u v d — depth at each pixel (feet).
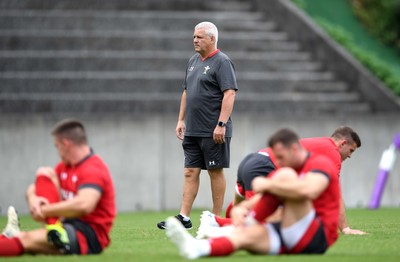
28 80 246.88
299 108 255.50
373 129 216.95
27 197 79.20
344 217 109.29
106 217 80.18
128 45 264.72
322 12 333.01
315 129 213.66
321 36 272.31
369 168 216.74
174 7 286.66
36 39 261.03
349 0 344.08
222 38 270.87
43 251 80.07
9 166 200.03
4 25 266.16
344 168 215.51
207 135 117.08
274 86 259.80
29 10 275.59
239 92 257.14
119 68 256.52
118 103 245.24
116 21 273.13
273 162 105.29
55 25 269.44
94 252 80.02
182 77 254.06
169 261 76.43
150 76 252.62
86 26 271.28
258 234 77.30
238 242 76.64
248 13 286.87
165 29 275.18
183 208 118.83
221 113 115.85
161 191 205.16
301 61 270.26
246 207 81.35
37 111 240.73
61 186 80.02
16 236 79.97
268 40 273.54
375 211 188.44
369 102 264.31
